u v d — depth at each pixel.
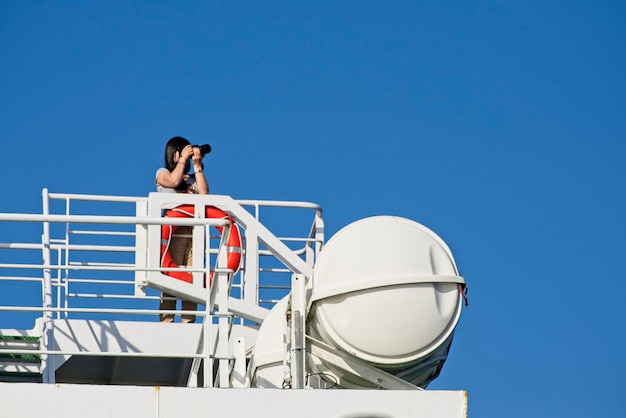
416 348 21.33
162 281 28.55
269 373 24.80
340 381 22.02
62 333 27.80
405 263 21.38
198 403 19.86
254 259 29.64
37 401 19.58
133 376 30.14
